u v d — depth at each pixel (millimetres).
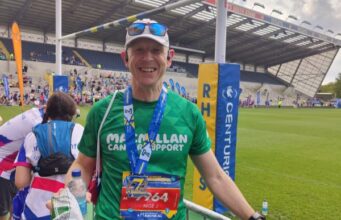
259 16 36438
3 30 36906
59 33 11812
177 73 47719
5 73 35219
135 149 1651
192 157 1868
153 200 1655
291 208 5465
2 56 35250
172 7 6328
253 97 57094
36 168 2639
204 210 2396
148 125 1671
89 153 1812
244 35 43219
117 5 31609
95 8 31984
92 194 1838
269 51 52812
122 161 1650
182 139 1683
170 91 1774
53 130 2688
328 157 10188
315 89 64688
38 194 2590
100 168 1793
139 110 1679
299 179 7414
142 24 1658
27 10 31922
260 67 65875
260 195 6168
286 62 61188
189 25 39031
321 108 58781
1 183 3334
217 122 4547
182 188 1723
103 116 1710
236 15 35406
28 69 36812
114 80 41656
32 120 3205
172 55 1845
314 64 61594
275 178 7492
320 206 5574
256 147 11945
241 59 58781
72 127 2740
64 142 2650
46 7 31203
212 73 4531
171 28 40094
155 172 1651
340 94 78500
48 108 2818
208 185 1872
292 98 62875
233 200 1834
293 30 41219
